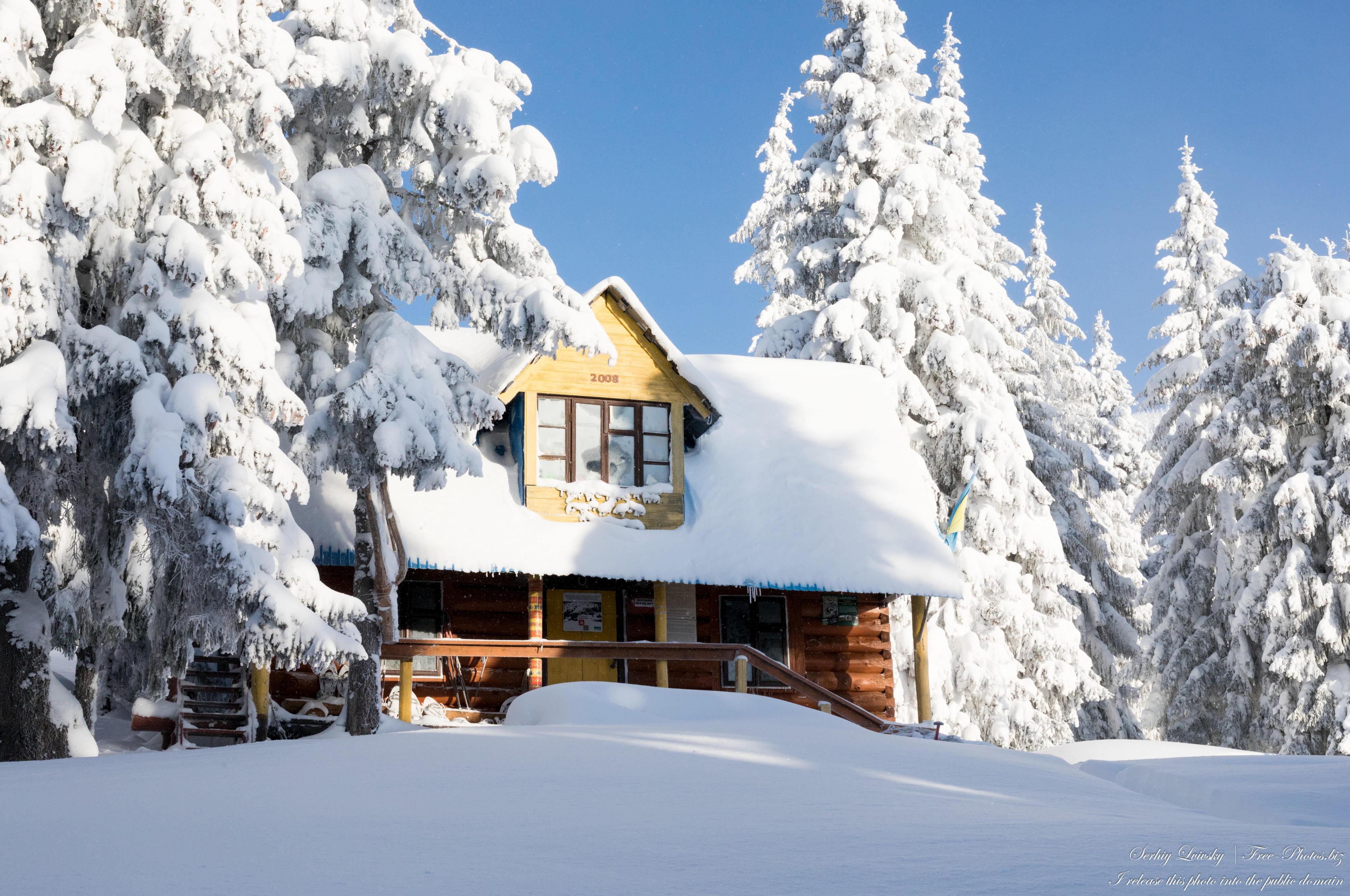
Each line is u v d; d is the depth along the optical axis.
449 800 7.19
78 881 4.95
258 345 13.38
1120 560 38.09
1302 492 28.34
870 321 29.22
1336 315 28.97
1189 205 37.34
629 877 4.89
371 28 15.98
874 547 21.59
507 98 16.14
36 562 12.84
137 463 12.34
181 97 13.96
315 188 15.42
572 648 17.11
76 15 13.17
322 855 5.44
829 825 6.17
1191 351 35.66
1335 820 7.70
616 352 16.16
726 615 22.47
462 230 16.69
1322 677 28.12
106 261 13.20
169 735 15.05
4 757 12.16
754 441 23.45
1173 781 10.30
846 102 31.36
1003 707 26.02
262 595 12.81
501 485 20.61
